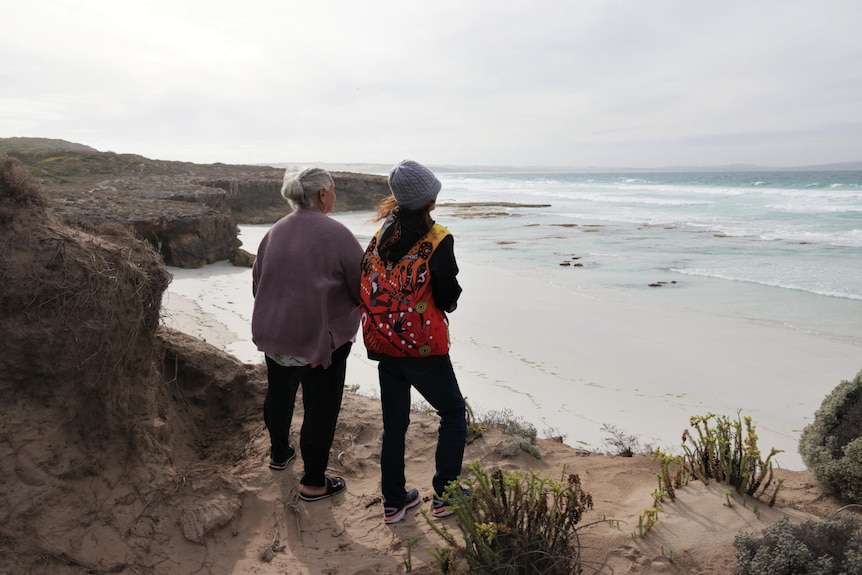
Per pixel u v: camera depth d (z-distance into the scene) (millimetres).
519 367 10125
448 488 2740
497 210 49312
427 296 2842
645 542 2842
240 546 2955
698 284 17781
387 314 2859
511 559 2521
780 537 2508
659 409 8312
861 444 3359
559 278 19094
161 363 3898
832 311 14281
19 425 2680
